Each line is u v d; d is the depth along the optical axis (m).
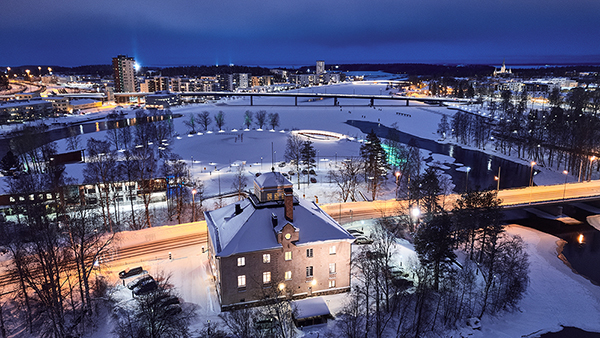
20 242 64.81
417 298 61.03
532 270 82.69
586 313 68.75
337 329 56.66
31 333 56.00
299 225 63.78
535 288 75.88
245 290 60.62
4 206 94.75
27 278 58.88
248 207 67.19
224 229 65.31
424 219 88.44
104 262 74.06
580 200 107.50
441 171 160.88
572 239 100.31
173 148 185.00
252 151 177.88
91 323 57.03
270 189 66.38
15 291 59.25
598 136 164.00
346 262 64.94
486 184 144.25
